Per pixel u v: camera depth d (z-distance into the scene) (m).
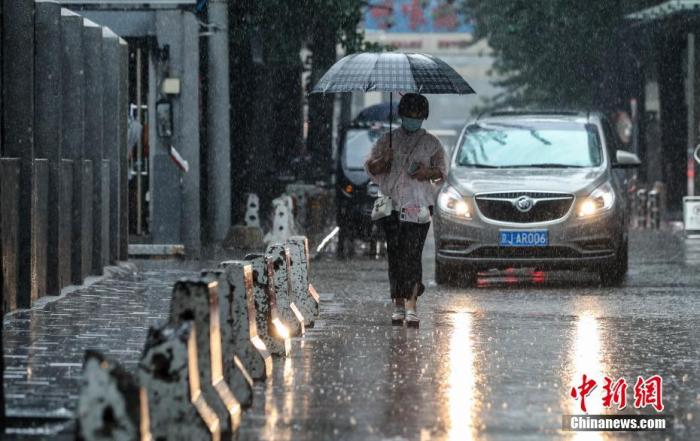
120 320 31.88
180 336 17.27
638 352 27.92
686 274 48.91
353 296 40.31
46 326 30.61
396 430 19.75
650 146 114.19
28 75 34.03
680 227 88.25
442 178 32.56
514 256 44.12
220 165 69.94
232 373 21.27
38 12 37.09
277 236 63.72
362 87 33.28
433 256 60.56
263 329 26.80
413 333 31.05
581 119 49.34
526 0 112.19
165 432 17.17
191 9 56.41
